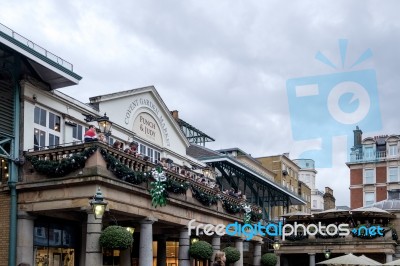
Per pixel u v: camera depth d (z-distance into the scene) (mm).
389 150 68438
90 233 16406
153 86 25359
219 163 35844
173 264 26781
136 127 24281
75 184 16797
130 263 22578
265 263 30469
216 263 9484
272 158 66250
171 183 20500
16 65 18000
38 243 18297
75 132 20609
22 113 18031
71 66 19125
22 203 17641
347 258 28094
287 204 47844
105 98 22078
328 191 67938
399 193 61562
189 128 44625
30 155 17734
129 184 17797
